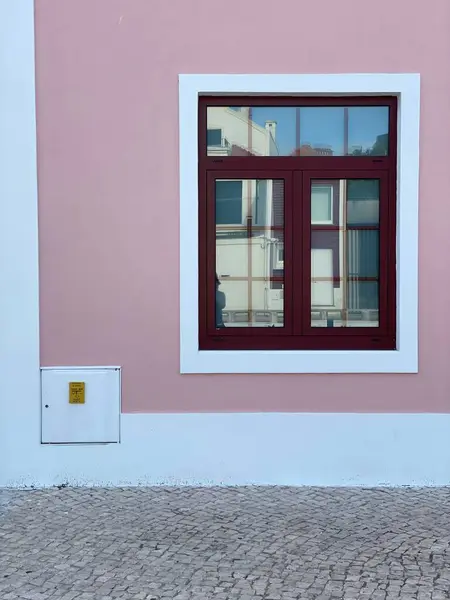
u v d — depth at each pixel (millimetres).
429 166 4770
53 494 4656
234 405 4820
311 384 4820
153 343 4809
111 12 4707
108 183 4754
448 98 4754
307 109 4922
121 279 4785
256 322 4988
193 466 4828
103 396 4805
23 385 4773
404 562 3586
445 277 4793
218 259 4965
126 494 4648
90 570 3498
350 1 4719
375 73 4738
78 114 4734
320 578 3412
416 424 4816
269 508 4383
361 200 4965
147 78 4727
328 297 4996
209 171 4887
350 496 4629
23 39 4676
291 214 4926
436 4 4723
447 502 4500
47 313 4785
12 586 3324
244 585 3338
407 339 4789
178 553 3697
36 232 4734
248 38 4723
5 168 4707
